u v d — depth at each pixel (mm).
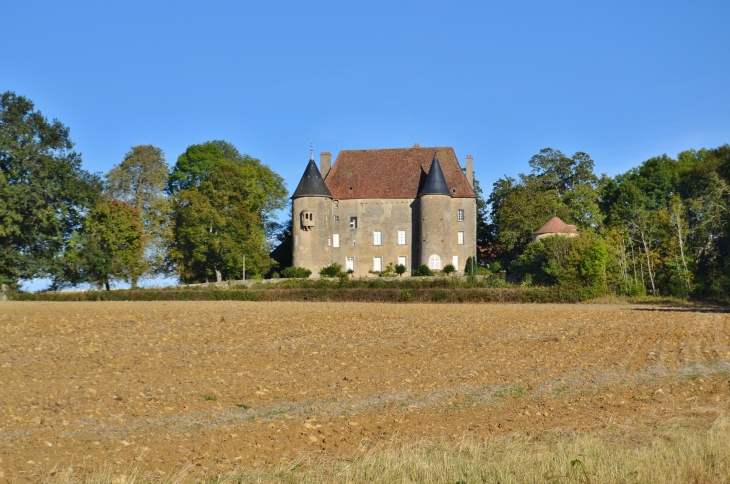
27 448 10555
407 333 27438
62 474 9062
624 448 10391
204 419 12734
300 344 24125
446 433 11898
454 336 26516
